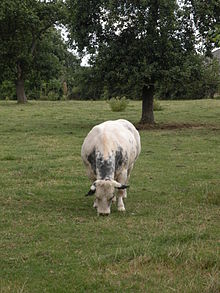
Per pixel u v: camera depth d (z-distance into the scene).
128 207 9.60
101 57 22.30
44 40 46.78
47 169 13.47
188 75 21.73
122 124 10.36
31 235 7.79
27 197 10.38
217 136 20.77
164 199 10.27
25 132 22.45
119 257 6.68
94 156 9.06
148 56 22.19
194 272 6.22
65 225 8.30
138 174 13.00
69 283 5.95
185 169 13.74
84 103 43.81
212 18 22.25
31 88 58.25
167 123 25.98
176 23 21.62
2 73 45.06
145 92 25.19
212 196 10.08
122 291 5.76
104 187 8.50
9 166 14.11
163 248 6.98
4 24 42.34
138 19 21.88
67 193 10.80
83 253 6.95
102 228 8.12
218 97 52.28
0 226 8.27
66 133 21.97
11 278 6.10
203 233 7.77
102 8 22.27
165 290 5.75
